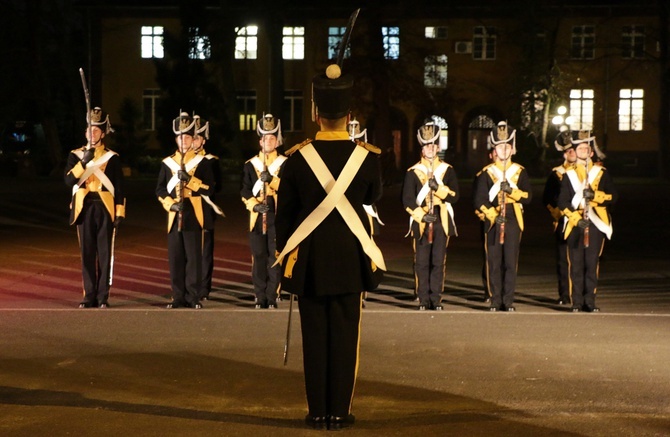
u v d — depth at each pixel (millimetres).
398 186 49375
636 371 9992
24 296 14938
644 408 8562
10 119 58938
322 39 63156
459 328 12414
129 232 25516
